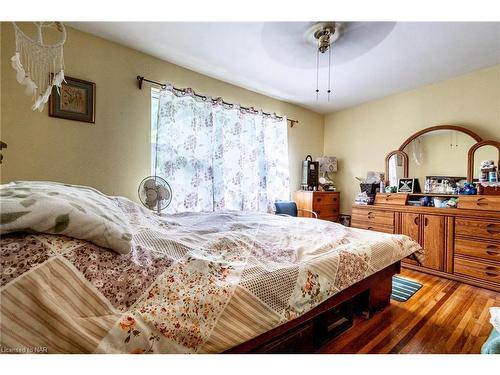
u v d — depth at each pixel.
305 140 4.09
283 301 0.87
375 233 1.74
